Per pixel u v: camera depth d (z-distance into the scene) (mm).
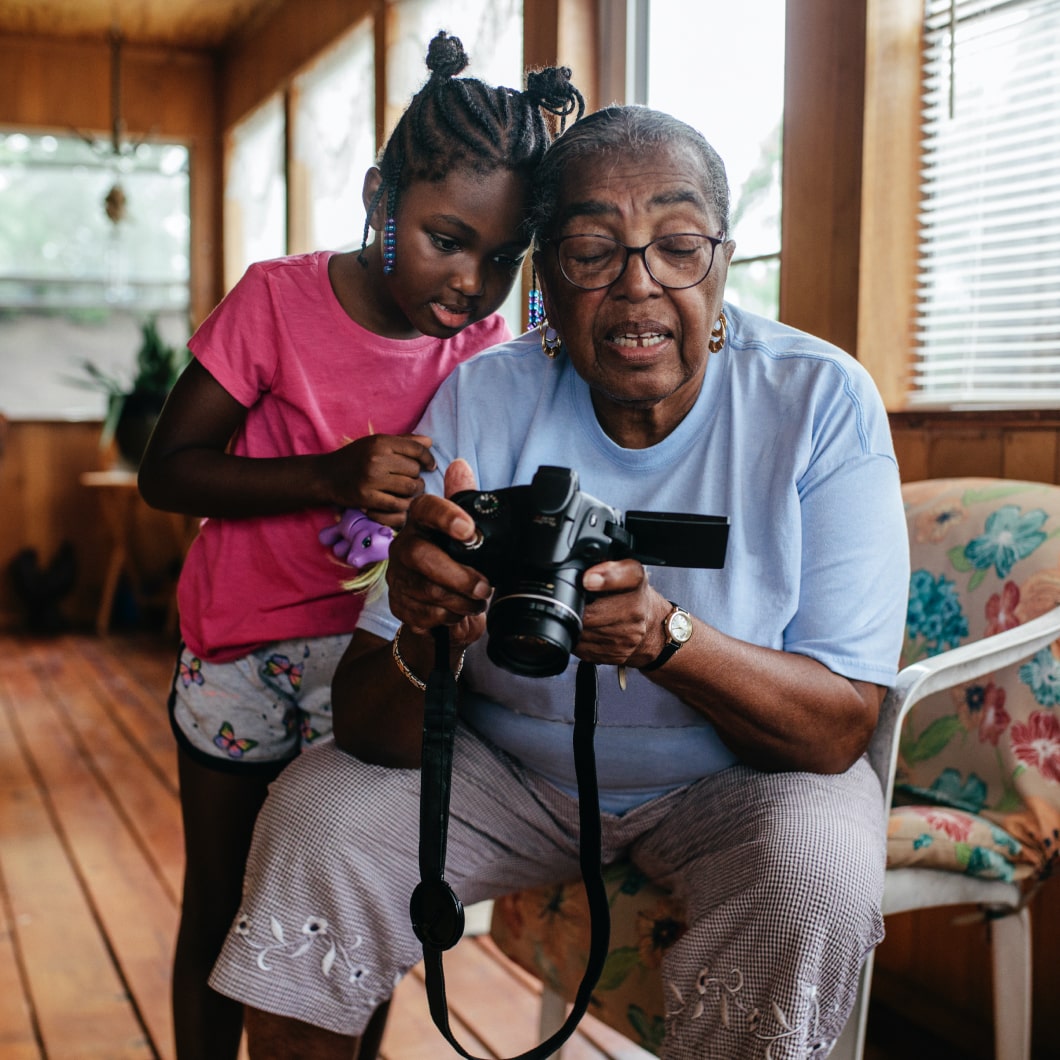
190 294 6094
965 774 1533
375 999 1212
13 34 5723
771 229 2326
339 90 4445
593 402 1262
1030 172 1827
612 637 979
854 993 1067
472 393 1327
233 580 1444
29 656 5176
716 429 1230
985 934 1812
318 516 1407
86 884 2584
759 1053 1022
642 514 995
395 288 1357
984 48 1906
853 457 1187
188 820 1524
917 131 2018
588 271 1139
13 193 5824
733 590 1179
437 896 1010
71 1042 1912
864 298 1990
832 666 1148
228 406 1438
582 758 1025
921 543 1642
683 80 2580
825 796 1135
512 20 3133
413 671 1130
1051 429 1738
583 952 1319
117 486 5215
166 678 4719
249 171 5703
